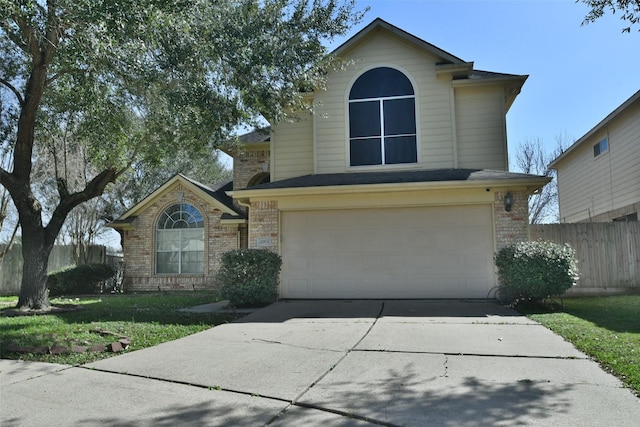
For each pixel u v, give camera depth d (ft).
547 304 31.35
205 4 30.12
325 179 38.63
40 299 33.42
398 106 41.19
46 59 30.04
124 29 23.94
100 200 74.28
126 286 56.44
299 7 37.99
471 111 40.68
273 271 34.17
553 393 13.35
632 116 48.52
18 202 33.35
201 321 27.71
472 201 35.32
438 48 40.14
